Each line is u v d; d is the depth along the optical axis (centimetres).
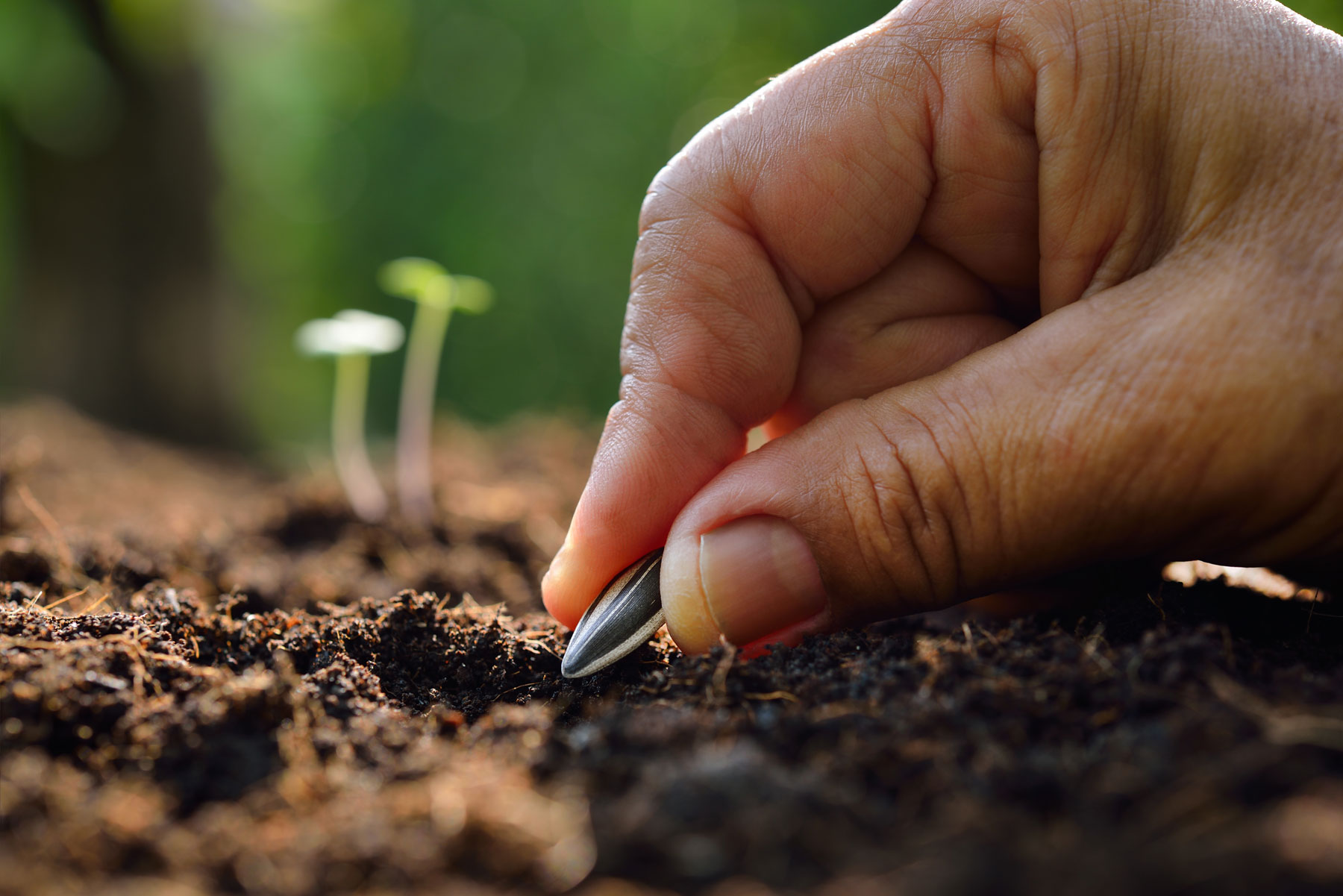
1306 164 15
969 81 17
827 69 17
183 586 21
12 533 23
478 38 104
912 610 17
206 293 62
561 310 99
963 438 16
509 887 13
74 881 13
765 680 15
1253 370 15
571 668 17
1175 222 16
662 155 96
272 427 69
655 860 13
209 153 63
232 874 13
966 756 14
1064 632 16
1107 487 16
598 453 18
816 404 19
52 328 60
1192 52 16
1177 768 13
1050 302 17
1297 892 12
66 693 15
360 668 17
